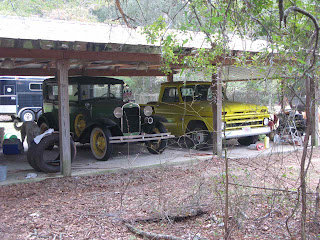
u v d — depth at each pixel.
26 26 6.45
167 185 6.50
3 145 9.91
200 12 4.08
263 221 4.54
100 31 6.98
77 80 9.16
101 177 7.27
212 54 4.55
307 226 4.25
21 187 6.51
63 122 7.11
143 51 6.55
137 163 8.34
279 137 5.11
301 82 3.83
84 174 7.38
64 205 5.46
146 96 20.20
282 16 2.89
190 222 4.67
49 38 5.82
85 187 6.55
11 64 7.87
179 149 10.37
